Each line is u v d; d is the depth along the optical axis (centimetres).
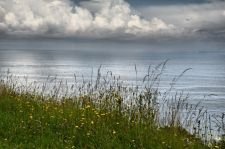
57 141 1056
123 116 1219
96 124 1155
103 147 1021
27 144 1024
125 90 1334
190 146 1063
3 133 1116
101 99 1378
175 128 1172
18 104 1449
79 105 1430
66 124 1176
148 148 1027
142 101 1263
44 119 1233
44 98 1577
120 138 1088
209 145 1110
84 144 1056
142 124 1152
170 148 1023
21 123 1187
